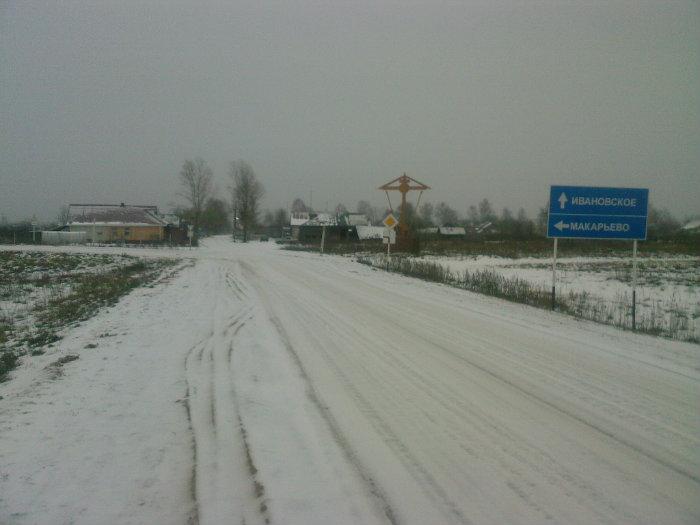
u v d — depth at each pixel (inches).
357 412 235.8
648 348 402.0
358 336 407.8
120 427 213.0
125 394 257.1
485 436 209.9
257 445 197.0
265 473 174.2
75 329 458.6
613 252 2031.3
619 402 257.8
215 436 204.8
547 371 315.9
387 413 235.0
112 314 521.0
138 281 858.8
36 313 609.3
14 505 152.1
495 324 484.7
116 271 1111.0
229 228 6122.1
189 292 698.2
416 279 956.0
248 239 3814.0
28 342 416.2
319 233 3307.1
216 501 155.7
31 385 273.4
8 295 781.3
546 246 2292.1
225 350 354.9
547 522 147.2
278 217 5167.3
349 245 2516.0
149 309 546.6
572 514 151.7
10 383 289.7
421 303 615.2
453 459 187.8
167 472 173.8
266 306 563.8
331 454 190.1
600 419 232.5
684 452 197.9
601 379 301.0
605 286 913.5
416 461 185.5
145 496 158.1
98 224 3073.3
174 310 538.0
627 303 711.7
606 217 591.2
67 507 151.4
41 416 225.1
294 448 195.0
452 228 3654.0
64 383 276.4
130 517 146.6
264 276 941.2
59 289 820.6
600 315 580.4
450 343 390.6
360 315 511.2
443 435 210.2
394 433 211.5
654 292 836.0
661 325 548.7
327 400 252.1
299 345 372.2
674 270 1238.3
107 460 182.1
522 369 319.3
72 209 3174.2
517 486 168.1
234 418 225.0
